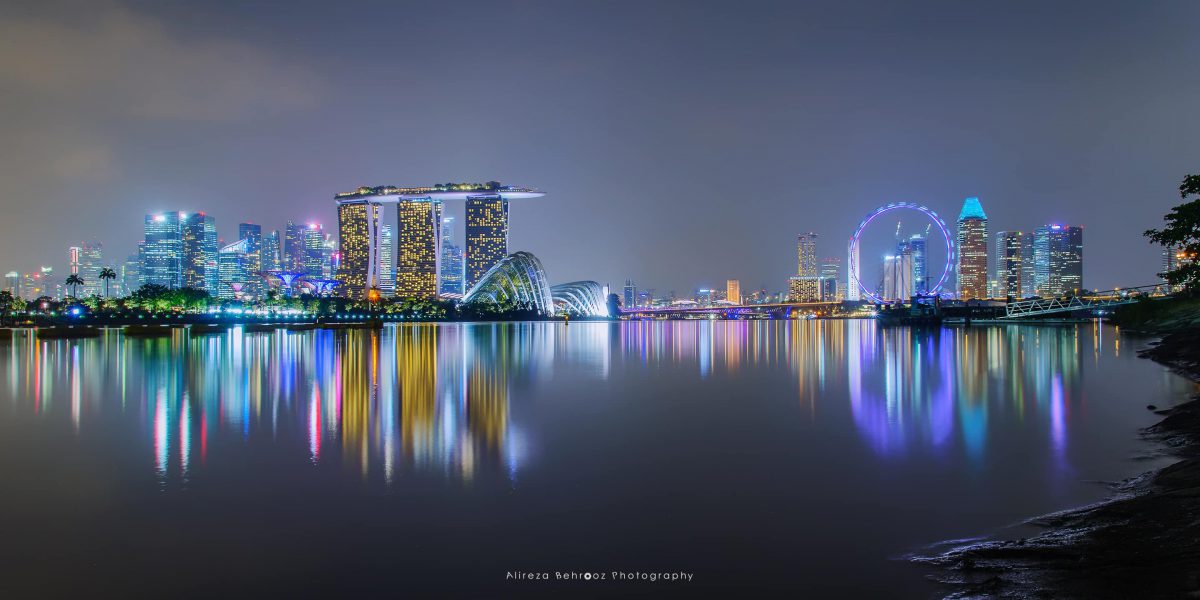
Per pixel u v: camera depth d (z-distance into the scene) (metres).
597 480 26.17
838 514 21.78
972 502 22.64
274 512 22.39
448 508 22.77
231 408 44.66
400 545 19.55
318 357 94.12
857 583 16.64
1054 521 20.31
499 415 41.91
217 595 16.56
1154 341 113.38
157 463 28.97
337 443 33.06
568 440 33.94
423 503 23.33
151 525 21.20
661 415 41.94
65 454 30.77
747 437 34.69
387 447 32.19
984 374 65.88
